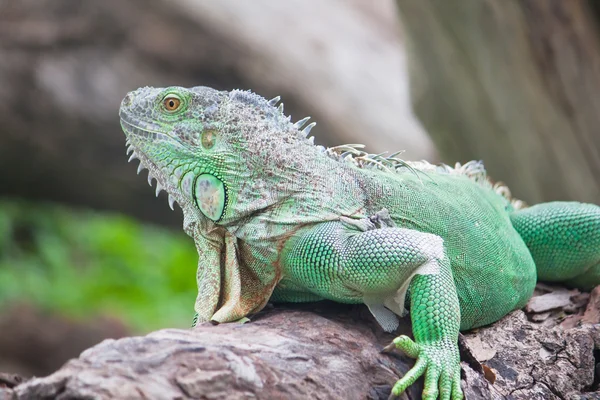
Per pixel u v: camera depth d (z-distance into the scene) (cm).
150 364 482
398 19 1563
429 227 677
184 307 2128
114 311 2072
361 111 2119
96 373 462
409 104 1656
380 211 639
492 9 1319
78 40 2012
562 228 799
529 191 1503
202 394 482
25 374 1952
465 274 695
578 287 842
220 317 597
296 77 2081
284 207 614
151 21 2012
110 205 2172
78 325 2012
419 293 586
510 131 1459
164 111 626
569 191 1427
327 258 594
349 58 2177
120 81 2017
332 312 639
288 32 2138
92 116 1998
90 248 2286
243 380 501
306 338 572
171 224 2227
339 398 536
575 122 1330
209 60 2045
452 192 733
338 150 686
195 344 509
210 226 623
